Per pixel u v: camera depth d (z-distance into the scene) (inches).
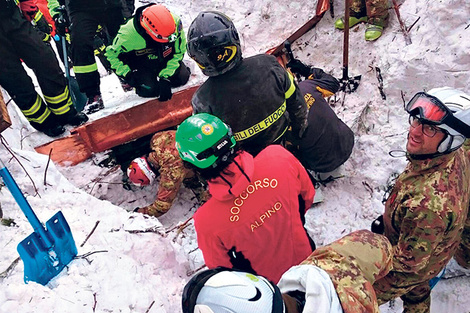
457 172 81.9
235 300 43.6
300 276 53.3
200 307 44.1
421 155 81.0
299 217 81.3
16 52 134.7
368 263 59.3
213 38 92.8
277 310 44.3
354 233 64.6
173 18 137.3
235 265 81.5
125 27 138.7
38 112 144.7
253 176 77.8
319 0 187.6
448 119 74.7
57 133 151.3
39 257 84.4
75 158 152.8
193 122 74.2
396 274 89.1
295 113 114.9
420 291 99.3
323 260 58.1
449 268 118.0
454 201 80.0
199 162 73.4
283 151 82.7
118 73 150.2
